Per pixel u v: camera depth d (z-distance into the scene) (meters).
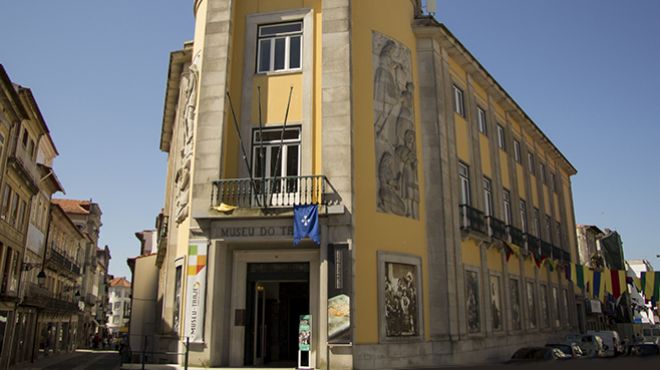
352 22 15.06
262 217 13.07
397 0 17.06
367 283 13.31
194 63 16.09
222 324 13.09
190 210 13.76
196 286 13.05
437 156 16.69
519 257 22.47
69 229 40.66
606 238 51.81
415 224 15.53
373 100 15.05
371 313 13.19
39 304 30.30
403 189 15.35
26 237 28.05
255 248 13.81
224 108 14.31
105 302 75.44
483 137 21.61
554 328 25.69
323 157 13.50
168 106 21.78
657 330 43.41
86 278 53.69
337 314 12.30
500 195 21.84
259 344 13.83
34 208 30.12
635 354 22.66
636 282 23.73
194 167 13.99
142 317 22.44
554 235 29.69
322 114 13.86
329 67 14.20
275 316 14.30
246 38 15.22
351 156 13.48
